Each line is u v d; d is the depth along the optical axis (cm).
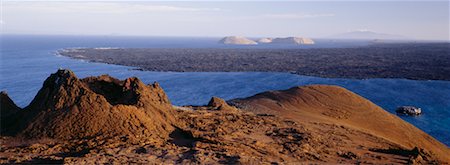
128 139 2150
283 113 3925
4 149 1981
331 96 4728
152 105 2703
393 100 7712
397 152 2455
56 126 2248
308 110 4231
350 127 3469
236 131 2677
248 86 9606
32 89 8669
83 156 1819
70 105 2372
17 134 2231
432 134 5150
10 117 2520
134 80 2909
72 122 2269
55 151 1956
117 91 2950
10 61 16062
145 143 2102
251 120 3173
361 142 2755
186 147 2131
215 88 9244
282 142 2469
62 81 2506
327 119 3806
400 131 3997
